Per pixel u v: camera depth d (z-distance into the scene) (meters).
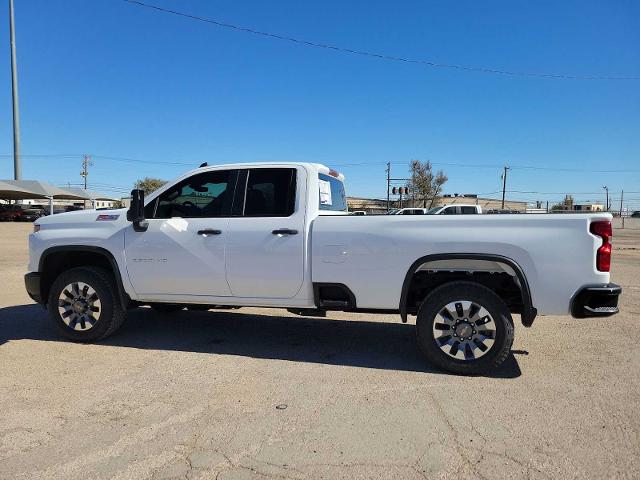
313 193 5.18
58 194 47.59
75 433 3.46
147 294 5.55
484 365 4.55
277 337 6.00
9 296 8.59
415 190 58.44
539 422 3.63
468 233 4.58
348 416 3.73
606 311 4.34
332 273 4.92
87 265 6.00
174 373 4.68
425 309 4.67
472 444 3.31
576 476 2.93
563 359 5.13
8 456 3.16
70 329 5.69
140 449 3.25
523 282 4.47
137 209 5.35
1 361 5.02
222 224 5.27
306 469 3.00
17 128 39.12
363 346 5.63
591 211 4.88
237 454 3.18
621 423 3.61
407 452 3.20
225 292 5.32
